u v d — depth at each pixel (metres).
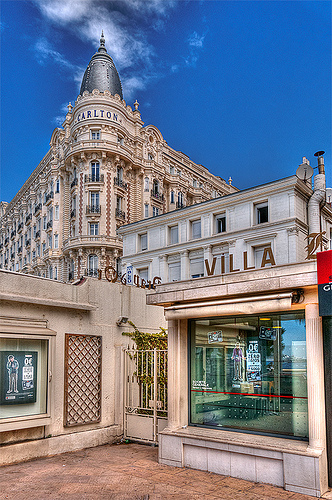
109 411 9.84
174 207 49.62
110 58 48.03
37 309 8.57
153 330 11.68
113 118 43.09
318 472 5.91
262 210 30.55
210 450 7.21
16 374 7.88
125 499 5.93
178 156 54.12
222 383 7.69
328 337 6.34
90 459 8.09
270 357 7.11
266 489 6.25
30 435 8.12
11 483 6.58
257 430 7.11
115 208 41.97
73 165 43.78
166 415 9.15
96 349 9.71
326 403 6.25
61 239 47.03
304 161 30.09
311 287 6.37
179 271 34.84
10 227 71.50
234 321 7.66
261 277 6.86
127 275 37.12
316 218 28.72
